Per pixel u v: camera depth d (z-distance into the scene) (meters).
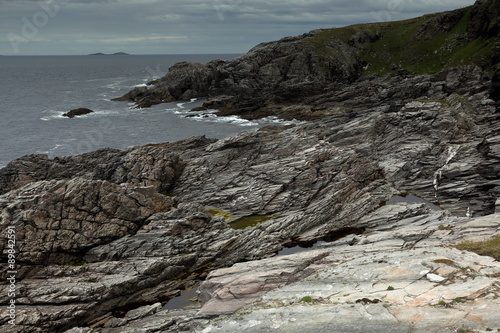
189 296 33.16
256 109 112.31
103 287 30.88
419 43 133.38
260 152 55.06
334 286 22.98
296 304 21.58
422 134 64.44
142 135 92.81
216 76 138.12
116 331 27.58
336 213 46.09
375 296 20.23
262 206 47.03
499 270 20.92
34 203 34.16
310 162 50.75
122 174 49.25
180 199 49.75
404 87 95.88
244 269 30.70
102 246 36.38
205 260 37.78
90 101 147.75
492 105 75.62
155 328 26.33
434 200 50.12
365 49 137.75
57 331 28.39
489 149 55.53
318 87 116.19
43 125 103.88
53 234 34.06
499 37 100.94
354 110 94.62
